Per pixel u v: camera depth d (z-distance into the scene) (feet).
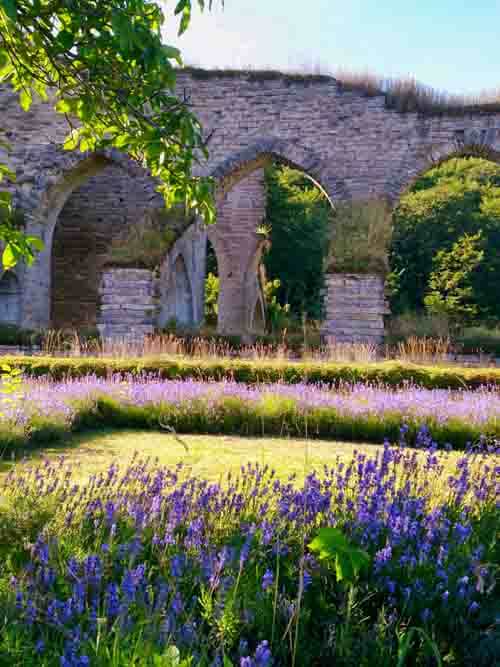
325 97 61.41
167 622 7.55
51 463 18.85
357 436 26.89
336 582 9.73
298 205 136.98
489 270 119.75
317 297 135.64
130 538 10.50
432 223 127.75
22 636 7.52
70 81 12.87
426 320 65.62
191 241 88.07
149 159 12.94
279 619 8.61
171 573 9.06
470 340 53.57
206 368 35.60
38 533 10.88
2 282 62.54
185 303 88.94
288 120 61.77
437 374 34.68
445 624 8.84
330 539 6.63
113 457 20.43
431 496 13.58
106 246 77.87
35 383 32.22
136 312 58.70
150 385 30.78
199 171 62.49
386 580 9.41
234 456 21.09
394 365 35.53
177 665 6.80
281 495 12.21
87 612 8.04
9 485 13.60
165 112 12.44
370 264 55.57
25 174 64.44
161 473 12.97
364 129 60.75
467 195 129.90
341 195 60.80
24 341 55.62
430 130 59.88
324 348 51.08
